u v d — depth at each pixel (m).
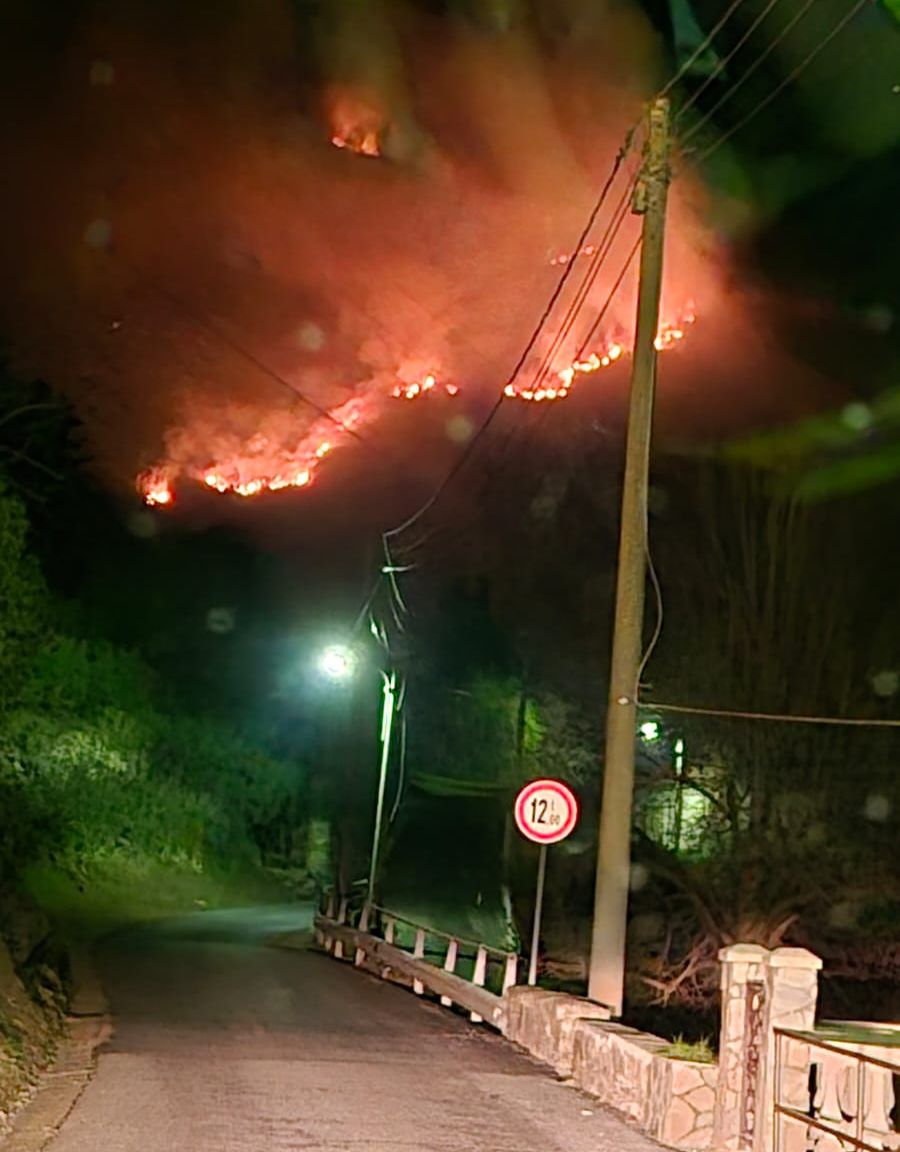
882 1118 9.96
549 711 33.69
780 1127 9.85
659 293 16.39
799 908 25.14
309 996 22.12
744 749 25.14
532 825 17.12
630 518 16.03
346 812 41.66
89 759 46.00
